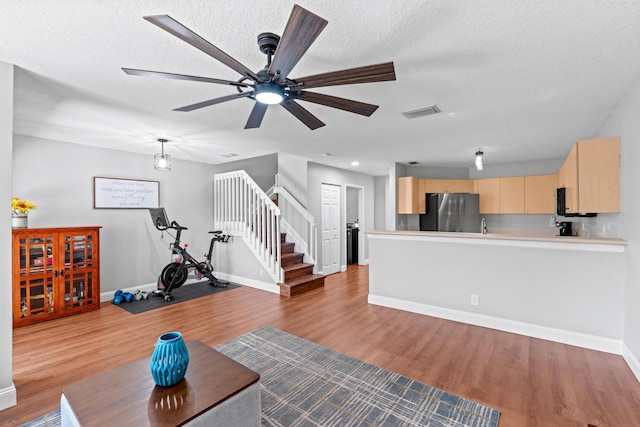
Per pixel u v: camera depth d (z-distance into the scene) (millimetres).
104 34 1633
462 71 2064
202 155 5105
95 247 3996
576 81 2225
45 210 3895
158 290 4828
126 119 3098
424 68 2020
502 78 2172
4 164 1976
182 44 1735
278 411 1939
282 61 1422
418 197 5965
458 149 4590
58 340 3027
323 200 6133
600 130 3410
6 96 1963
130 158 4742
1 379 1973
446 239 3559
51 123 3240
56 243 3646
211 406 1350
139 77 2154
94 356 2697
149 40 1694
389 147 4461
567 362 2525
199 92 2418
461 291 3471
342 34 1626
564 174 3598
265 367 2480
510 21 1520
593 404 1984
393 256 3986
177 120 3139
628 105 2398
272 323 3480
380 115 2973
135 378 1561
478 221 5812
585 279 2805
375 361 2568
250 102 2637
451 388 2178
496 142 4133
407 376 2336
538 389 2154
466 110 2840
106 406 1332
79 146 4195
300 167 5730
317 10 1432
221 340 3020
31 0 1340
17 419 1880
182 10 1437
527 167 5676
